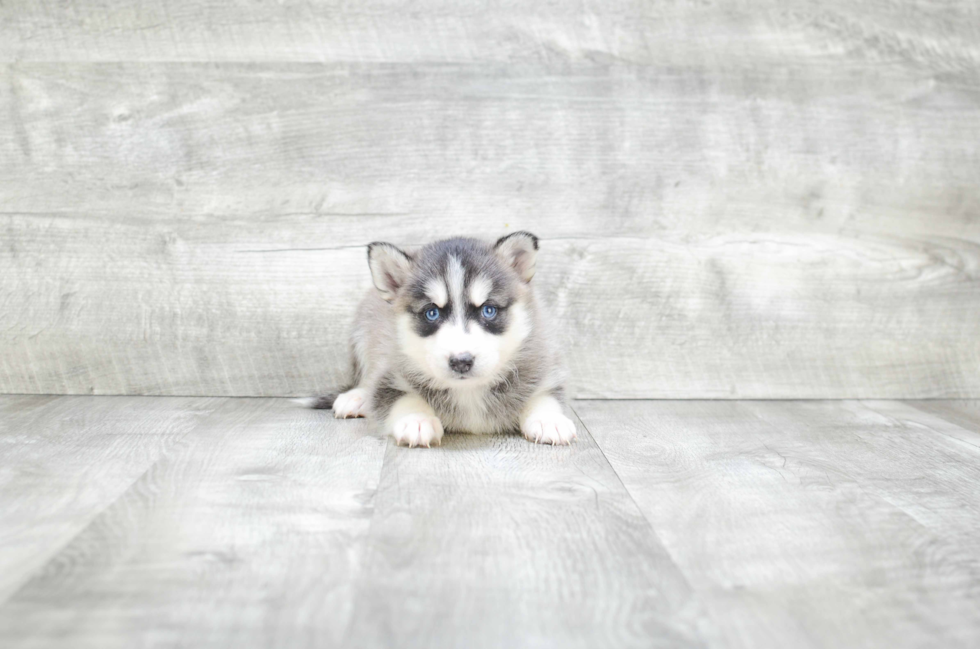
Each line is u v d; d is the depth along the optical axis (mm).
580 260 909
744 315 916
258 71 877
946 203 918
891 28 905
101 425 752
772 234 917
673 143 906
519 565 485
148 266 886
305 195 891
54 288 880
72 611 435
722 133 909
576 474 630
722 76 903
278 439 716
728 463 663
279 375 900
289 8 873
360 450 687
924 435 758
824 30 903
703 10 896
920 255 912
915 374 912
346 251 897
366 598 450
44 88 868
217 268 891
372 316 821
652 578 474
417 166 895
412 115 890
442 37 885
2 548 496
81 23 863
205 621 429
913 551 511
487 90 891
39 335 881
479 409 753
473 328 722
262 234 891
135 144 879
